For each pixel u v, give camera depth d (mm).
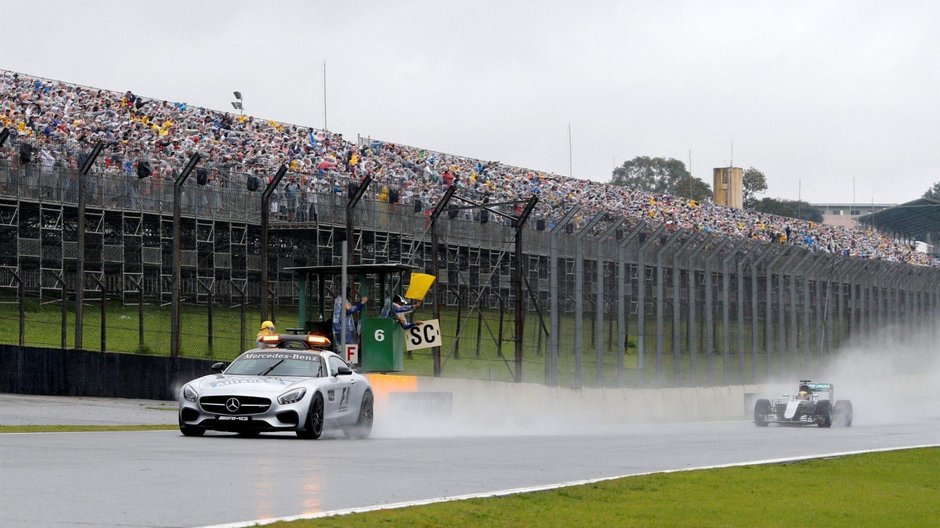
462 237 42438
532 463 16562
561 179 77188
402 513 10531
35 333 39719
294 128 61844
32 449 16078
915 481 16984
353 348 29188
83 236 36156
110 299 42812
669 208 82312
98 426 24234
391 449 18469
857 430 33281
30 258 41656
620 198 78938
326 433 21906
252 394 19203
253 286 44375
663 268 47000
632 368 44875
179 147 53438
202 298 43469
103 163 47438
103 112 52875
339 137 63844
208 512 10188
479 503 11555
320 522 9680
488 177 69875
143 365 36406
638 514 11641
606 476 15031
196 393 19344
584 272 43469
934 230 109062
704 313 49250
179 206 36625
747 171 156250
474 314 43469
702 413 48000
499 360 43125
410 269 29938
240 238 44156
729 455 19609
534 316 43844
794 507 12938
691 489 13953
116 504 10539
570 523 10766
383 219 41562
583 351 43781
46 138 48250
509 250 43031
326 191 54250
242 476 13023
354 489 12367
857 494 14656
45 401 33469
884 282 63406
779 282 53938
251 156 56188
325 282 29734
